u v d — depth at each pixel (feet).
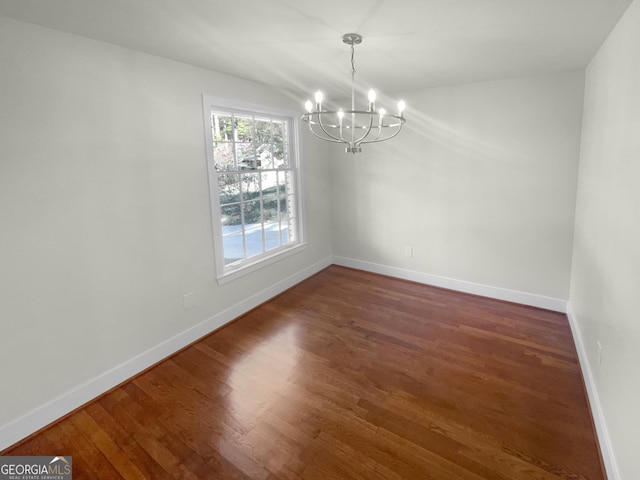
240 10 5.53
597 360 6.66
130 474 5.57
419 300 12.00
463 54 7.98
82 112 6.82
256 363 8.52
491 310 11.10
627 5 5.40
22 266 6.22
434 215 12.67
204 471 5.58
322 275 14.60
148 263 8.32
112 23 6.04
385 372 8.04
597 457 5.63
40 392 6.59
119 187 7.58
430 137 12.15
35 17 5.77
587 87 9.02
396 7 5.45
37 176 6.29
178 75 8.49
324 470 5.53
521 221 11.00
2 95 5.77
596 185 7.49
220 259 10.14
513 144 10.69
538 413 6.61
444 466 5.54
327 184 14.93
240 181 10.96
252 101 10.60
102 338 7.53
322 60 8.34
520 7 5.49
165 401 7.25
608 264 6.15
